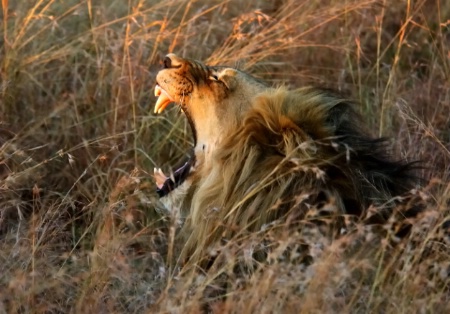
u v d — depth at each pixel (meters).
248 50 23.36
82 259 16.77
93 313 15.14
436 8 26.48
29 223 17.94
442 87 23.17
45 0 25.59
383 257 15.01
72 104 23.12
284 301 14.02
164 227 18.64
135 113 22.73
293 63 25.28
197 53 24.75
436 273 15.20
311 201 15.23
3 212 17.98
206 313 15.27
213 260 15.85
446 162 20.17
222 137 16.22
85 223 19.14
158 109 17.33
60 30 25.33
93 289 15.54
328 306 13.90
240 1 27.05
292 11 25.00
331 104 15.83
